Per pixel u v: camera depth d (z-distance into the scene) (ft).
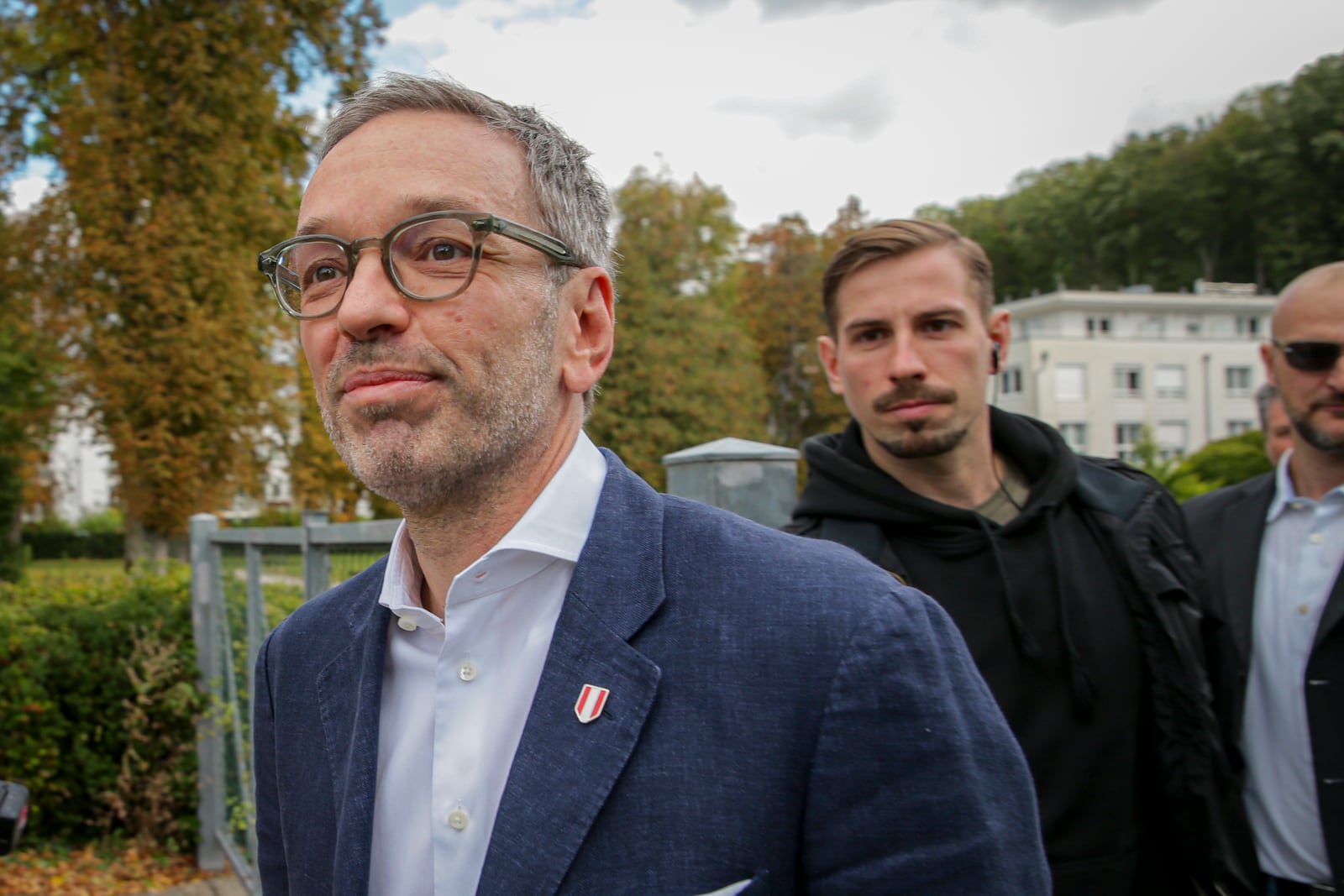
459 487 3.17
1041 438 5.68
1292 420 6.40
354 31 56.44
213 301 55.57
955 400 5.41
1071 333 143.95
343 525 7.88
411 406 3.05
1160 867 5.16
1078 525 5.44
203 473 55.83
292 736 3.67
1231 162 175.73
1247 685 6.26
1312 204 164.35
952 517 5.35
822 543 3.20
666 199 99.91
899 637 2.81
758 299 116.16
